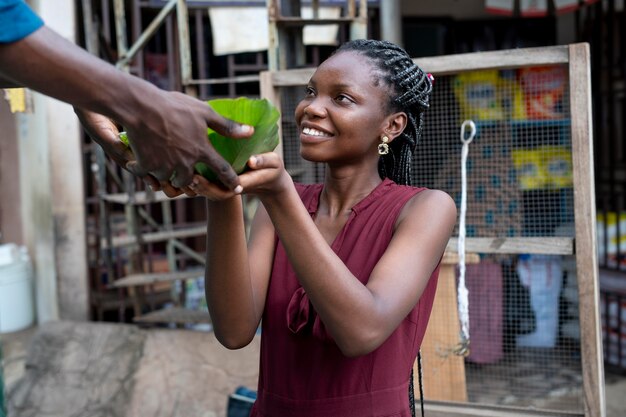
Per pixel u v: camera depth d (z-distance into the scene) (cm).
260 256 129
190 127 78
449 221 120
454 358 285
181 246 466
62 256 452
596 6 494
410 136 141
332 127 122
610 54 482
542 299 358
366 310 100
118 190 507
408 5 535
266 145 89
